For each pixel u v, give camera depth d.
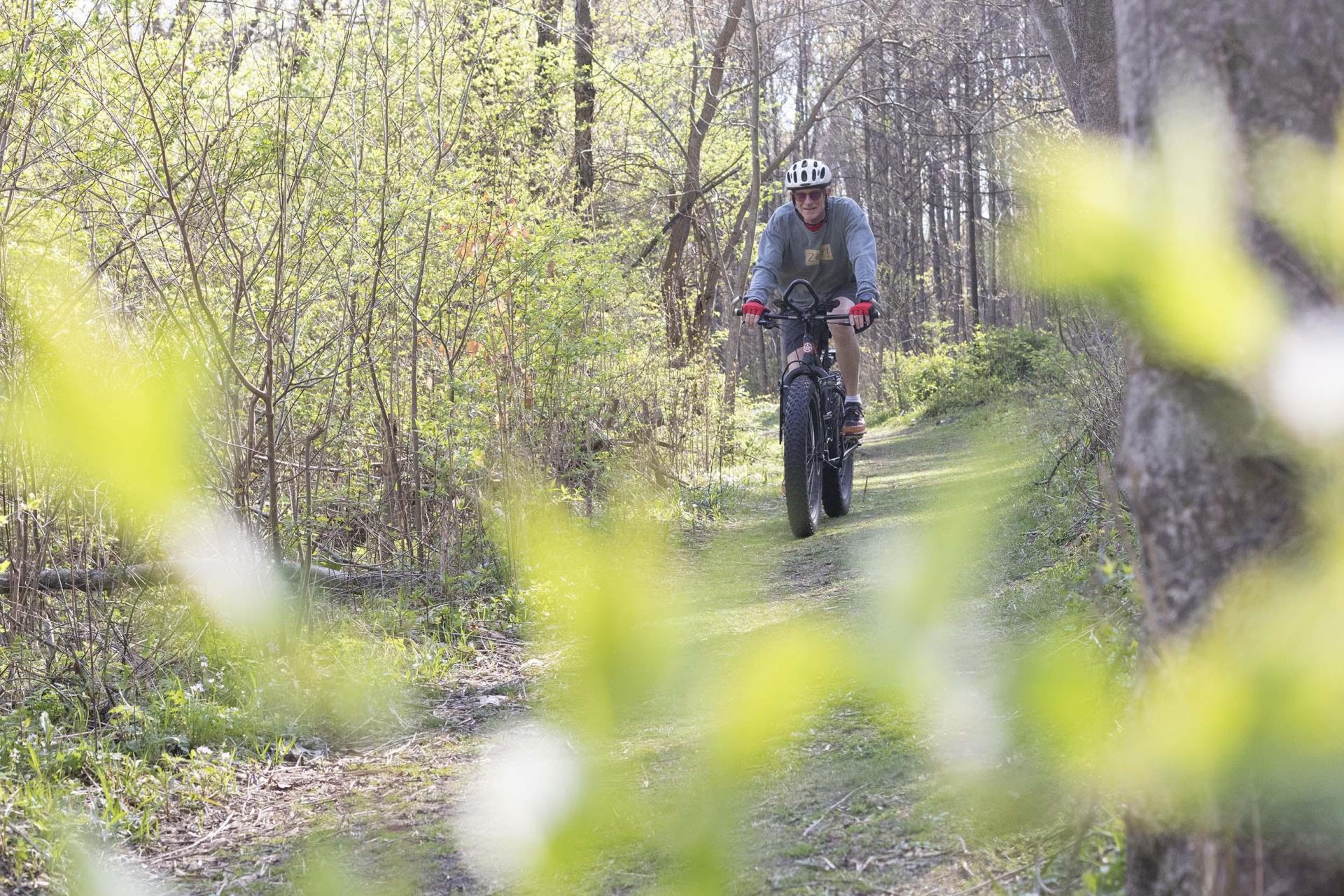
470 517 7.37
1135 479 1.20
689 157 20.09
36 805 3.95
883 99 29.00
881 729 3.50
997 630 3.49
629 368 11.62
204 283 5.85
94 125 5.62
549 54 12.05
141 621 4.88
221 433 4.52
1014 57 21.81
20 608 5.00
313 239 6.29
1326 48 1.12
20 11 4.95
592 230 11.51
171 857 3.83
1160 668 1.06
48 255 3.79
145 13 5.23
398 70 7.50
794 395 8.57
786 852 2.91
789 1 22.84
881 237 52.06
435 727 5.02
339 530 7.54
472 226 8.38
